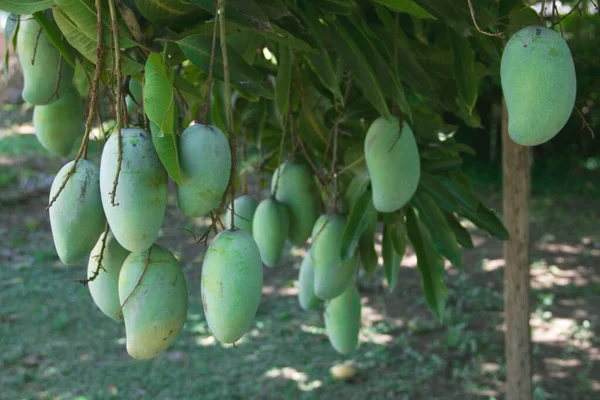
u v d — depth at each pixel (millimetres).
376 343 4238
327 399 3580
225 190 952
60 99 1252
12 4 946
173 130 880
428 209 1489
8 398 3512
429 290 1520
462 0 1155
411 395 3623
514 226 2242
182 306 953
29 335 4289
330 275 1456
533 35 895
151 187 872
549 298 4820
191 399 3561
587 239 6320
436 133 1525
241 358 4047
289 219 1536
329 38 1214
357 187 1533
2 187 7648
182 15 1042
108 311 1018
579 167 8875
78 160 928
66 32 984
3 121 11156
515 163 2182
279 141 1739
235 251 928
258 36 1246
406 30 1386
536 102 872
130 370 3873
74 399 3523
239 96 1713
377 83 1196
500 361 3969
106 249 1001
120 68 881
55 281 5238
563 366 3930
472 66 1245
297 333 4375
